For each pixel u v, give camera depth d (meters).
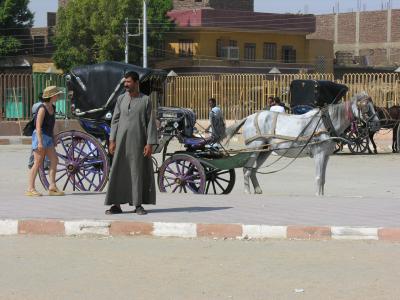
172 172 14.10
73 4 53.97
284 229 9.69
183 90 37.19
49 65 57.75
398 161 23.98
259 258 8.54
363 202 12.12
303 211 11.01
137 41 54.22
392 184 17.38
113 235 9.91
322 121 13.55
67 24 53.72
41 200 12.26
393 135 27.44
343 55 65.19
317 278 7.57
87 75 14.09
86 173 14.30
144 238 9.77
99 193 13.65
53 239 9.76
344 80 31.67
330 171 20.70
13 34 59.12
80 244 9.41
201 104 36.62
